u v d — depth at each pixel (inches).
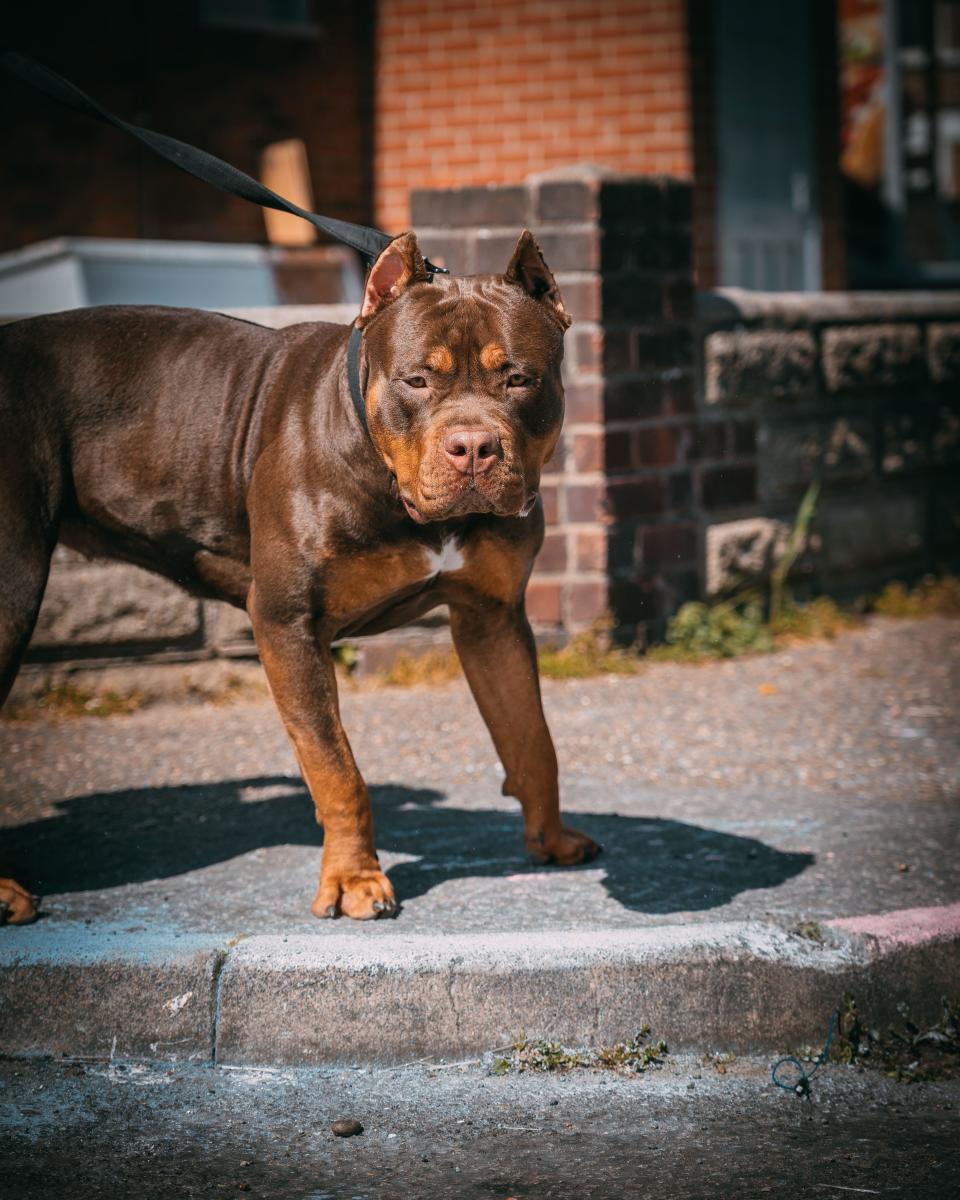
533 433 67.9
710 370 128.6
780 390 135.4
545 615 121.3
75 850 83.2
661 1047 69.7
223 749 101.6
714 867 80.1
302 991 69.0
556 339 68.6
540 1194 60.6
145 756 100.1
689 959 70.0
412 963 69.2
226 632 113.2
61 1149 63.1
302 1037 69.1
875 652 128.9
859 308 143.9
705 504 129.5
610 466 120.4
